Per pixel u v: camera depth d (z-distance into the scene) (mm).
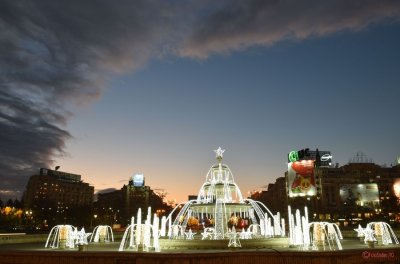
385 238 30703
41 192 193875
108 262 12875
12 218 103000
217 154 28266
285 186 177125
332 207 150375
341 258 12984
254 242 22562
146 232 24484
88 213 123500
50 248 26438
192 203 26656
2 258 13305
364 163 159875
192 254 12680
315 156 164375
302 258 12883
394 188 140125
